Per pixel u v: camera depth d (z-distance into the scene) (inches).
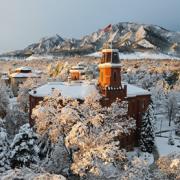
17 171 1091.9
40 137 1625.2
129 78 6904.5
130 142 2881.4
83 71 4758.9
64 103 1640.0
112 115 1712.6
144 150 2847.0
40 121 1539.1
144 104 3105.3
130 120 2076.8
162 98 4825.3
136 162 1251.2
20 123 3149.6
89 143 1409.9
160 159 1311.5
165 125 4210.1
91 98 1605.6
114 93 2795.3
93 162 1314.0
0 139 1635.1
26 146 1595.7
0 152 1599.4
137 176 1232.8
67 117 1471.5
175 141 3336.6
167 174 1267.2
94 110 1566.2
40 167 1331.2
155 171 1337.4
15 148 1600.6
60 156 1520.7
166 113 4534.9
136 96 3036.4
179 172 1216.2
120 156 1418.6
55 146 1546.5
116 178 1360.7
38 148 1612.9
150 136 2851.9
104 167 1376.7
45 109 1542.8
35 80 4554.6
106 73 2829.7
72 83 3083.2
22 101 3782.0
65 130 1523.1
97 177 1353.3
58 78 5054.1
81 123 1387.8
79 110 1567.4
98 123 1507.1
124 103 2004.2
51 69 7544.3
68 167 1504.7
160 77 7593.5
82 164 1302.9
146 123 2859.3
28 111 3449.8
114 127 1628.9
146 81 6643.7
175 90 4894.2
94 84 3048.7
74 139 1364.4
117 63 2842.0
